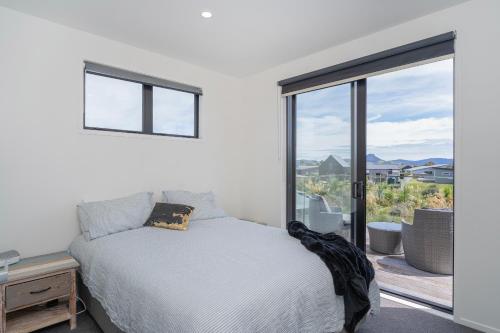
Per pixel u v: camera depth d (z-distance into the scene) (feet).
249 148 12.65
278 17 7.67
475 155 6.74
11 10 7.30
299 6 7.13
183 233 7.86
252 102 12.51
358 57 8.96
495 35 6.49
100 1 6.93
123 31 8.52
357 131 9.39
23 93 7.48
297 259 5.65
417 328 6.77
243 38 8.95
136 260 5.77
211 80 11.90
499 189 6.43
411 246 9.98
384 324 6.94
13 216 7.34
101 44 8.86
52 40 7.96
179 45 9.49
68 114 8.24
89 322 6.93
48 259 7.06
